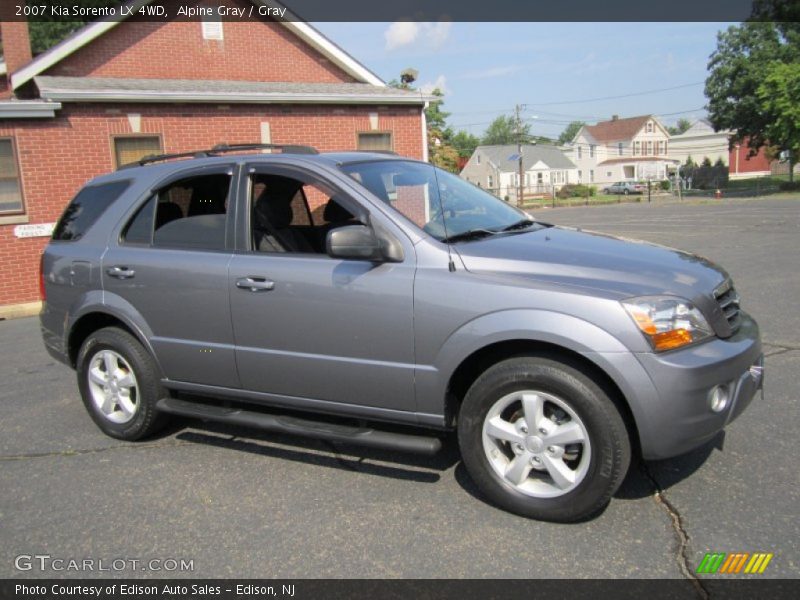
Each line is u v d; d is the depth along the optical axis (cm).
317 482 397
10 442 489
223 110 1345
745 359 331
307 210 460
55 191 1187
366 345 371
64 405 574
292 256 400
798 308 764
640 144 8269
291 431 398
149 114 1271
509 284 336
